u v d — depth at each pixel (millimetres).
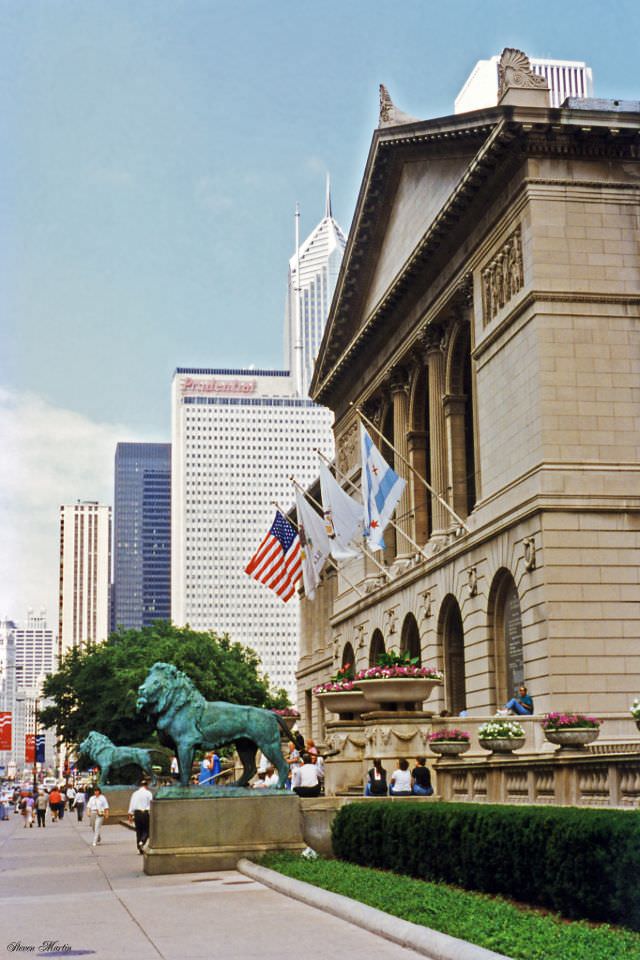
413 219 54344
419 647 56000
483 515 44688
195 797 25906
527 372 40844
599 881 14523
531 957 12273
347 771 36000
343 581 72688
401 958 13516
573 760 21938
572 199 41188
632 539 38938
